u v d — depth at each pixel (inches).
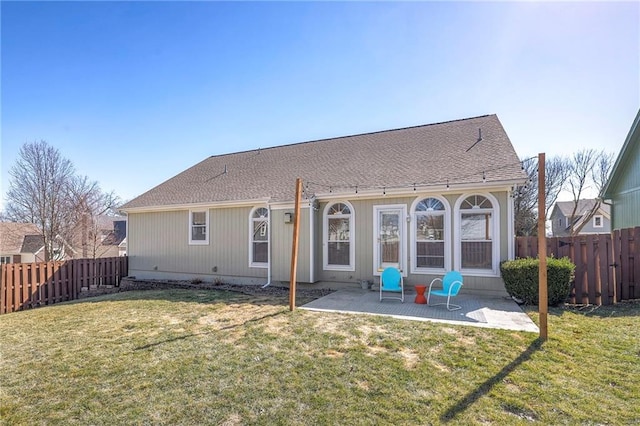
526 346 187.8
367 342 198.2
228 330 229.1
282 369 162.6
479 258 339.9
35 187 1032.2
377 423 117.2
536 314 259.6
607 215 1200.2
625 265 302.7
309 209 398.0
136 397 138.9
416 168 393.1
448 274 294.5
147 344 203.8
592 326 226.1
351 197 391.5
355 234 393.1
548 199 1087.6
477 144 409.1
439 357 173.5
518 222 944.9
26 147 1023.6
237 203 454.3
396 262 373.7
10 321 285.0
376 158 456.1
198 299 344.8
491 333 210.2
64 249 1090.7
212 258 482.6
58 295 414.6
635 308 277.1
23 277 380.5
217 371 161.9
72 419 124.0
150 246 532.7
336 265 402.0
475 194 340.5
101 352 192.5
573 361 168.2
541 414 121.7
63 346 205.9
